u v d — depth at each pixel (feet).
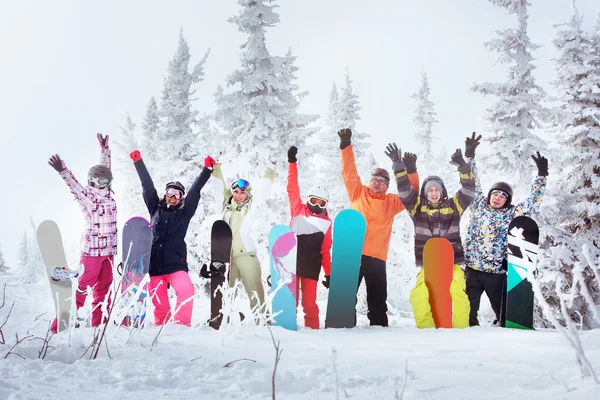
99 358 11.47
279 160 49.01
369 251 20.81
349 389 8.74
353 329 18.88
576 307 36.19
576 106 42.63
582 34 43.70
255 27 49.83
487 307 38.68
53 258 19.25
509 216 20.53
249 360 11.18
